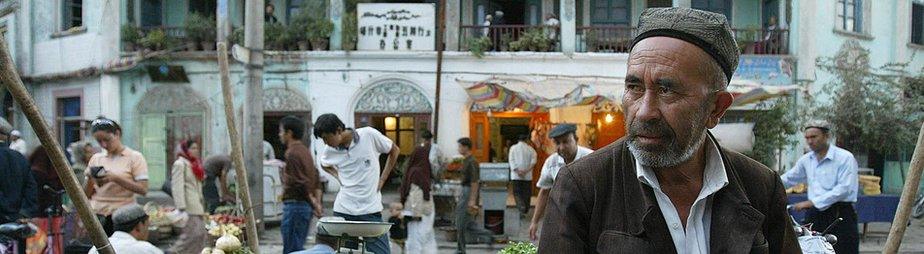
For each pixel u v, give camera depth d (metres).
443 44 14.68
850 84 13.59
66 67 15.25
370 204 5.59
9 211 5.06
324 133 5.52
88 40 14.91
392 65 14.50
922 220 11.34
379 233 3.97
